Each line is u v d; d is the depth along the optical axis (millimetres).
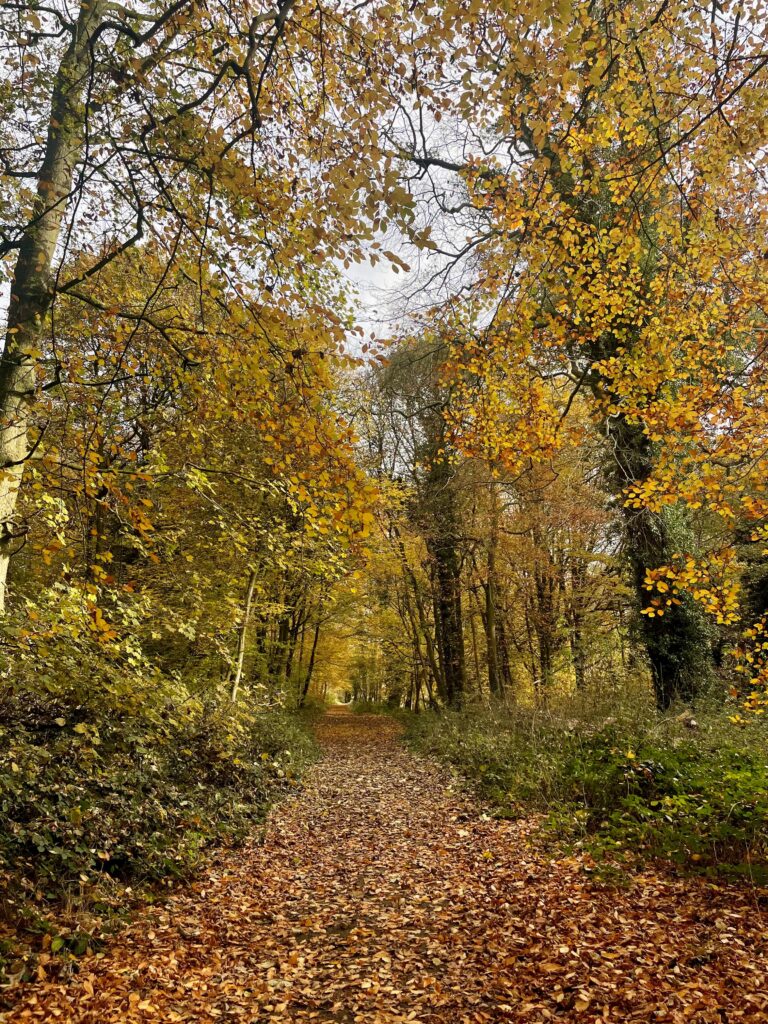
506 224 8391
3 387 6098
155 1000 4215
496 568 19047
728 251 8234
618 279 9219
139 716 7359
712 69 6344
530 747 10859
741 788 6539
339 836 8773
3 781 5438
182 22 5043
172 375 6754
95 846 5859
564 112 5031
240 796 9453
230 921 5719
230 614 11633
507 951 4621
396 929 5344
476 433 10297
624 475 12273
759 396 7590
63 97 6238
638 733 9883
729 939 4391
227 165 4453
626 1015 3611
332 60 5344
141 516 5207
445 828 8531
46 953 4465
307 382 4496
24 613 6242
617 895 5363
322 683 37375
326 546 8836
